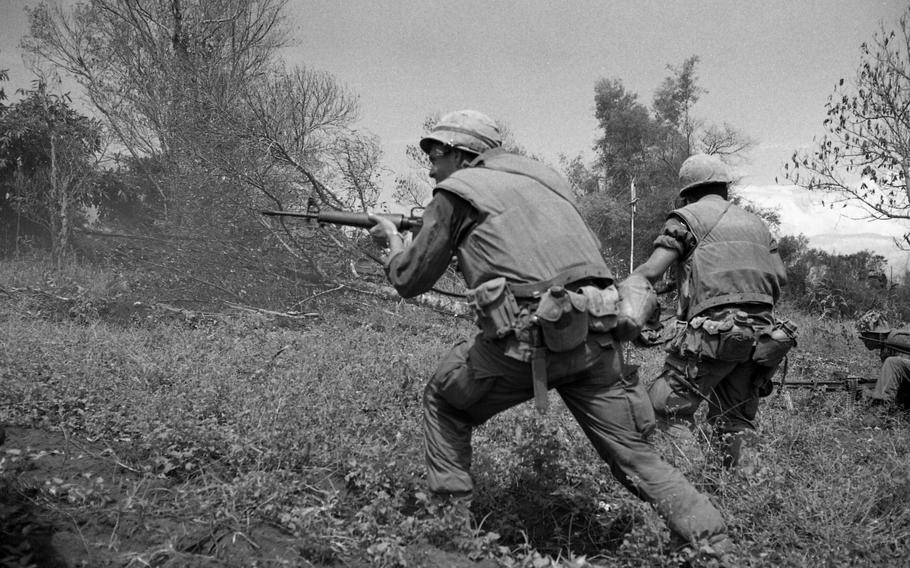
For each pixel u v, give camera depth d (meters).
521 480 4.20
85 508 3.52
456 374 3.52
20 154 15.82
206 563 3.20
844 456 4.57
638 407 3.47
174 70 14.91
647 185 26.61
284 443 4.31
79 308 9.48
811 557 3.44
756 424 5.16
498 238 3.34
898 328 6.62
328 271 11.34
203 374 5.78
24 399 4.93
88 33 16.98
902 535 3.66
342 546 3.35
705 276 4.53
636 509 3.83
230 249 11.17
